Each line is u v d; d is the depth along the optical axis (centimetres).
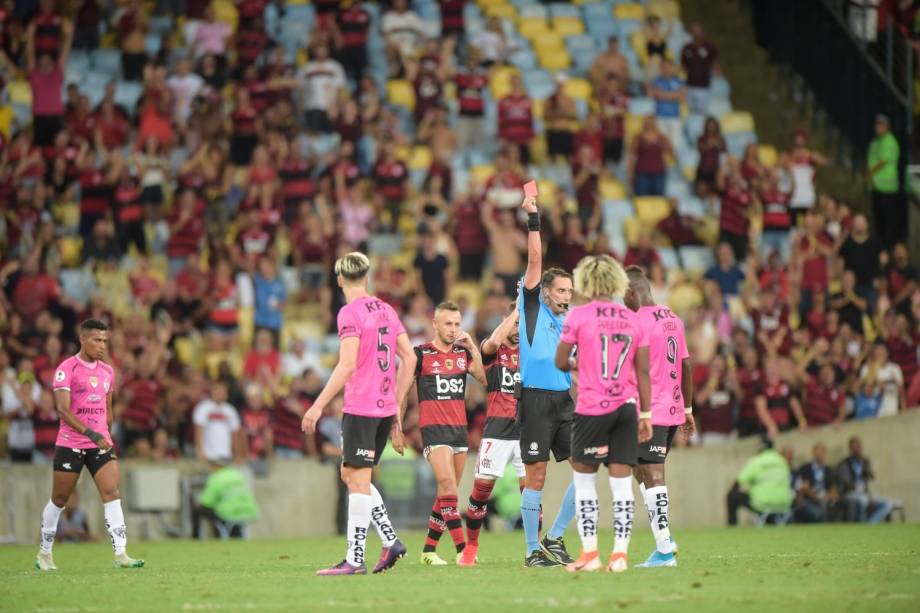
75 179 8644
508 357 4125
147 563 4706
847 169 9638
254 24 9550
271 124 8975
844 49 9756
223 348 7906
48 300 7662
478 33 10162
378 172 8862
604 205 9306
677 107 9962
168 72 9481
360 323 3544
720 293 8375
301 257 8431
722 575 3422
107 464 4338
